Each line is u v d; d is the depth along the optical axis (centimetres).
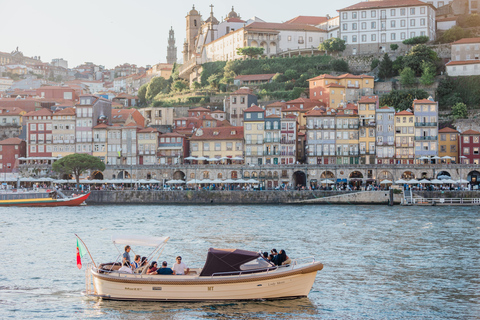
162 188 16925
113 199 16000
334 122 18512
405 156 18275
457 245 8312
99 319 4938
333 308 5212
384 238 8975
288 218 11900
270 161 18738
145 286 5309
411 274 6462
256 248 8044
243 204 15712
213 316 4981
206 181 16725
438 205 14912
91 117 19812
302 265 5456
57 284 6028
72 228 10262
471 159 18175
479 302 5431
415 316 5031
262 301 5325
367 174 17100
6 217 12312
